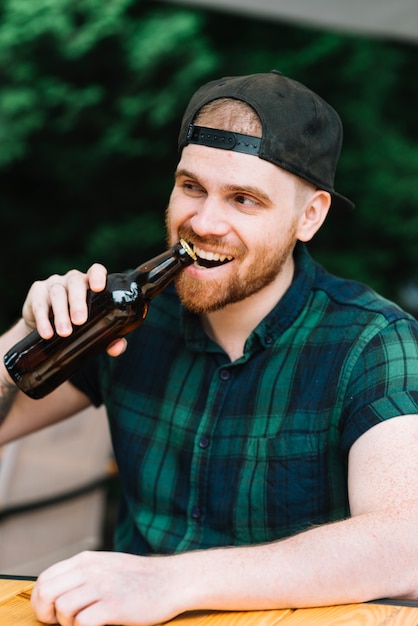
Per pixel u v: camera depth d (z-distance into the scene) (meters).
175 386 1.36
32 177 5.80
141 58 5.46
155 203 5.90
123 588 0.93
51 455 2.08
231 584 0.95
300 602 0.97
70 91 5.50
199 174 1.18
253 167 1.16
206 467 1.29
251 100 1.18
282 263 1.24
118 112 5.58
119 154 5.72
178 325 1.40
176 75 5.51
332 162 1.29
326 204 1.30
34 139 5.66
